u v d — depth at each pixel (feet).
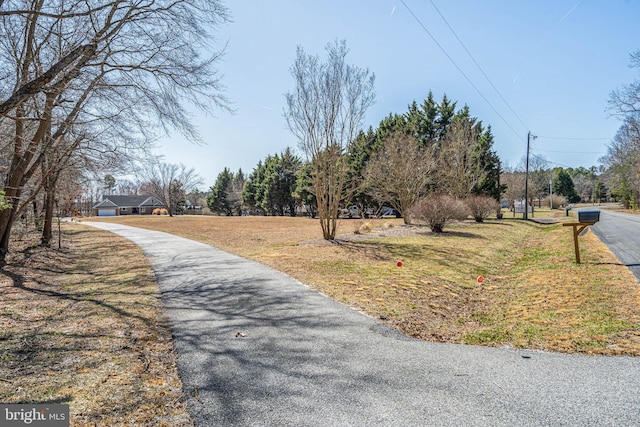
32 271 32.12
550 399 9.75
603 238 48.44
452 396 10.02
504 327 17.11
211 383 10.94
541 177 206.39
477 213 81.10
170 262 35.04
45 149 33.42
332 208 48.96
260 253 38.91
